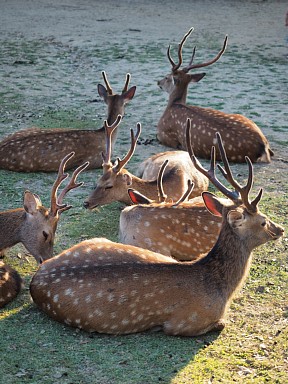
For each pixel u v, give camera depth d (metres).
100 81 21.09
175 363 7.68
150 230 10.07
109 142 11.82
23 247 10.54
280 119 17.45
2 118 17.20
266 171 13.95
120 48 25.73
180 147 15.55
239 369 7.64
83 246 8.59
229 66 23.09
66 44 26.41
